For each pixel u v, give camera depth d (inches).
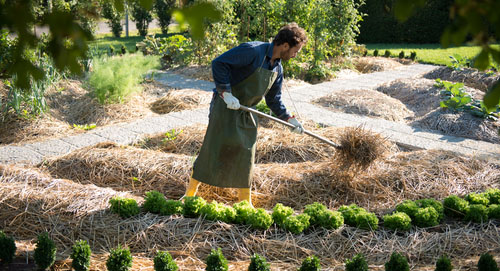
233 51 129.3
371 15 750.5
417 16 729.0
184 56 441.7
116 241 120.1
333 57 477.4
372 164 172.6
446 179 170.2
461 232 131.0
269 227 127.8
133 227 124.3
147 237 121.5
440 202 148.5
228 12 423.2
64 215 130.5
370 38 763.4
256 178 170.4
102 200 137.6
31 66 51.5
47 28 49.6
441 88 334.6
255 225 125.4
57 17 49.3
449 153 193.8
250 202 150.3
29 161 189.9
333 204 159.5
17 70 51.0
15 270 104.7
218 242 121.0
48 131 232.7
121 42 736.3
